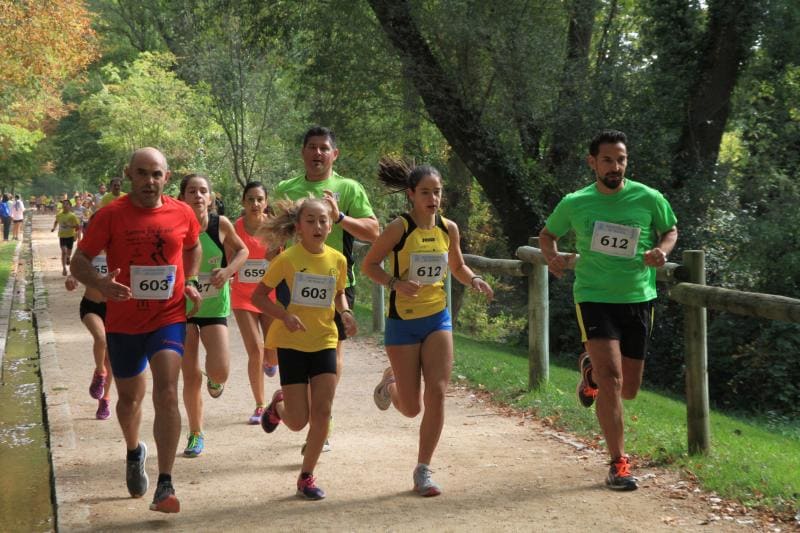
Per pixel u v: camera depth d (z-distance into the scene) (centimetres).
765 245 1667
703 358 620
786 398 1477
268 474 618
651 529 496
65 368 1056
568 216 601
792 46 1914
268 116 2661
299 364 559
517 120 1962
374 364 1068
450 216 2500
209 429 754
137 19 4572
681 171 1886
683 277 623
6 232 3812
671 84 1897
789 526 495
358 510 537
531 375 865
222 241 693
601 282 582
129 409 542
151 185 518
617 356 575
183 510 542
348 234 635
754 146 2011
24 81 2233
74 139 4722
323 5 2114
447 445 693
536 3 1981
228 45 2552
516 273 873
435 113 1991
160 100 3519
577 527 501
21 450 757
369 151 2409
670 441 668
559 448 678
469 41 1870
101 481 605
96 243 516
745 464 599
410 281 550
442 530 500
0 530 552
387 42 2027
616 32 2030
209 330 676
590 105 1859
